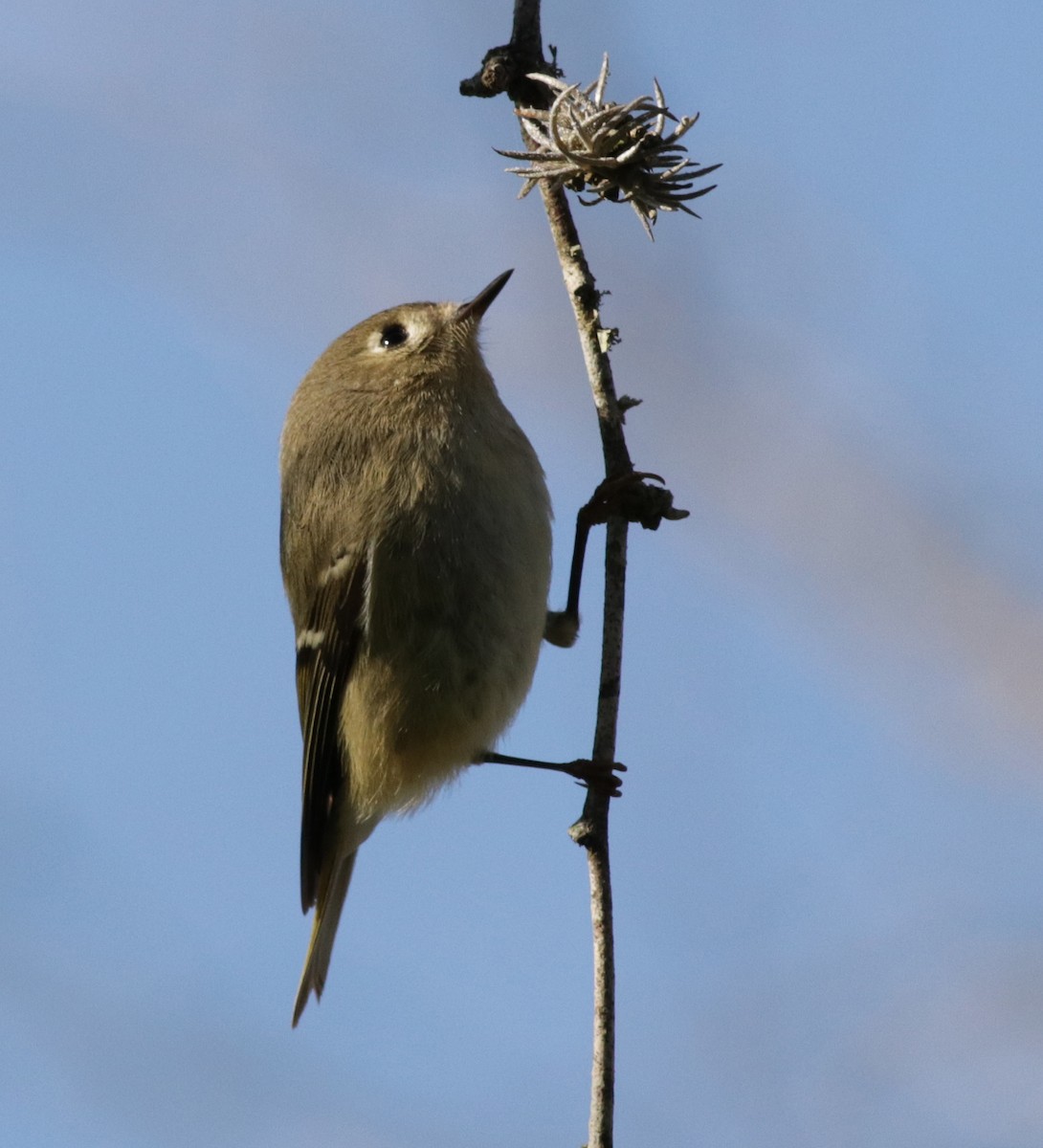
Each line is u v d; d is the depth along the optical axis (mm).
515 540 7355
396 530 7387
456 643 7375
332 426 7824
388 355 7785
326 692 7816
